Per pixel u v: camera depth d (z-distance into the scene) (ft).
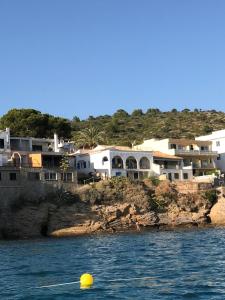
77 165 350.02
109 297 95.55
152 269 127.65
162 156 366.43
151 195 301.22
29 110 420.36
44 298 96.53
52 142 360.89
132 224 283.18
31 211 268.00
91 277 110.42
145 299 93.45
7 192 269.23
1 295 100.22
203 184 322.34
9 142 333.62
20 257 168.25
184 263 136.36
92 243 211.61
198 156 394.11
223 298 92.79
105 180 297.53
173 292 98.37
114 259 151.12
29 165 309.63
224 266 128.88
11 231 261.24
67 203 278.26
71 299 95.04
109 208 281.13
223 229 271.49
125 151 343.26
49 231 267.59
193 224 299.17
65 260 154.20
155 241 208.64
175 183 316.40
